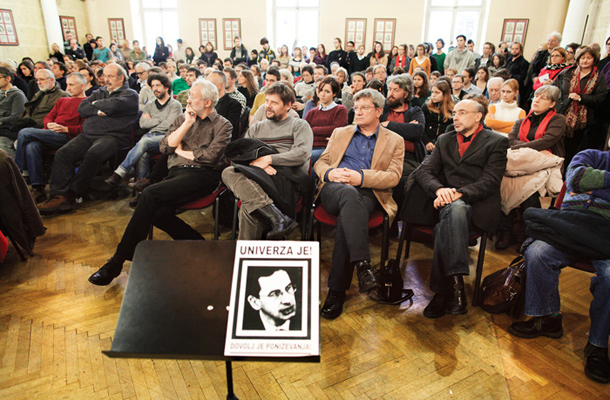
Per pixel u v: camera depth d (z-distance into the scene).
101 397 1.39
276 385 1.46
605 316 1.51
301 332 0.94
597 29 5.74
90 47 9.07
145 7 9.88
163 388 1.44
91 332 1.71
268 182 2.08
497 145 2.04
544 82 3.93
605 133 3.66
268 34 9.51
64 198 2.99
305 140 2.34
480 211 1.96
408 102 3.03
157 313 0.98
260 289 1.00
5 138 3.54
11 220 2.17
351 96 3.92
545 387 1.47
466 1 8.45
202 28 9.66
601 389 1.47
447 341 1.71
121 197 3.35
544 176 2.39
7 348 1.61
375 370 1.54
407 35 8.82
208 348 0.93
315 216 2.10
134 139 3.55
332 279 1.87
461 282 1.82
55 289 2.03
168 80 3.38
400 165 2.18
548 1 7.75
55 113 3.47
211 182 2.35
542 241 1.73
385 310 1.93
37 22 8.37
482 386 1.47
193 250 1.06
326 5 8.97
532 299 1.71
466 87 4.48
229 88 3.89
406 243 2.43
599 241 1.57
